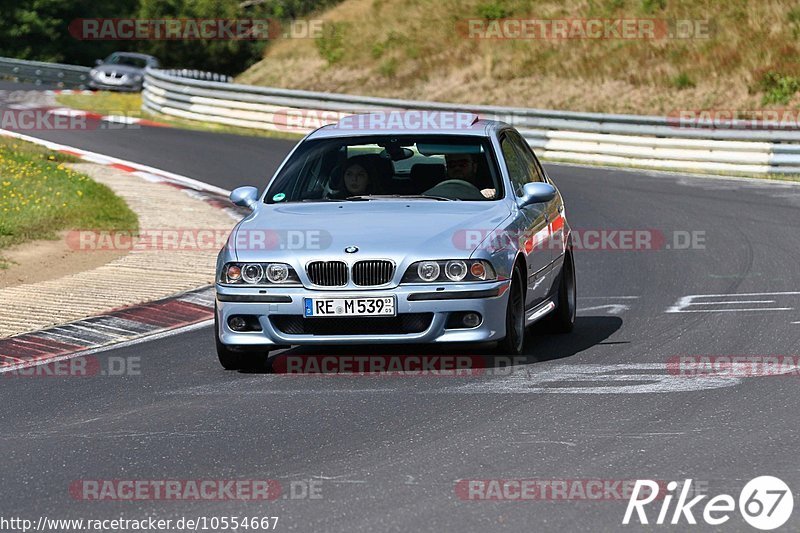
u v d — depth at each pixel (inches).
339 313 930.7
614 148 2957.7
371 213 999.6
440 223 971.3
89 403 883.4
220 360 983.0
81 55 6820.9
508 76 4205.2
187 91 3905.0
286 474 671.1
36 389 940.6
